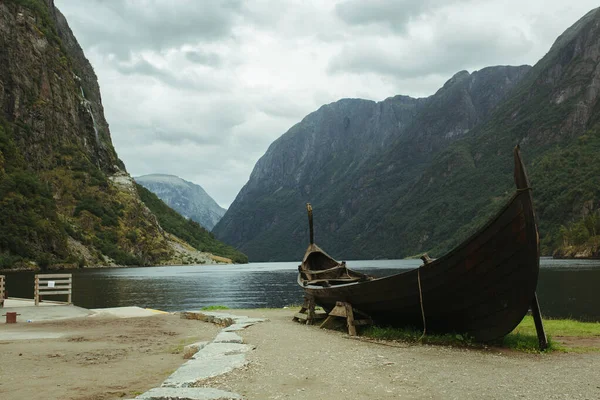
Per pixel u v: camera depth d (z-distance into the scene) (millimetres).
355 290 16250
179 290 68125
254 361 10734
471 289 13531
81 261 170250
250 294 60688
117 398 8883
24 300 30734
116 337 16922
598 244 158625
